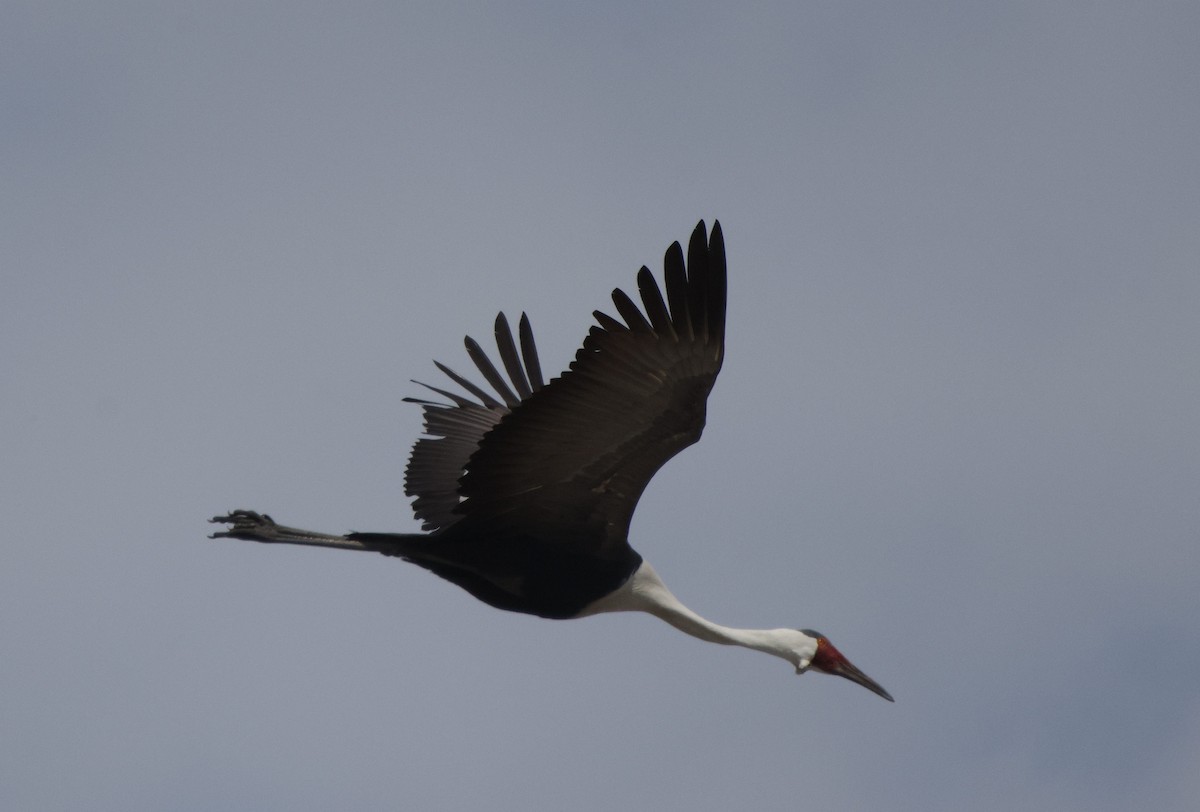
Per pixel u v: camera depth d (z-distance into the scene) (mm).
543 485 14336
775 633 16438
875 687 16500
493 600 15180
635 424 13922
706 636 15789
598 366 13570
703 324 13438
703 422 13930
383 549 14711
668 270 13383
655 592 15344
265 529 14672
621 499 14500
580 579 14961
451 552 14766
